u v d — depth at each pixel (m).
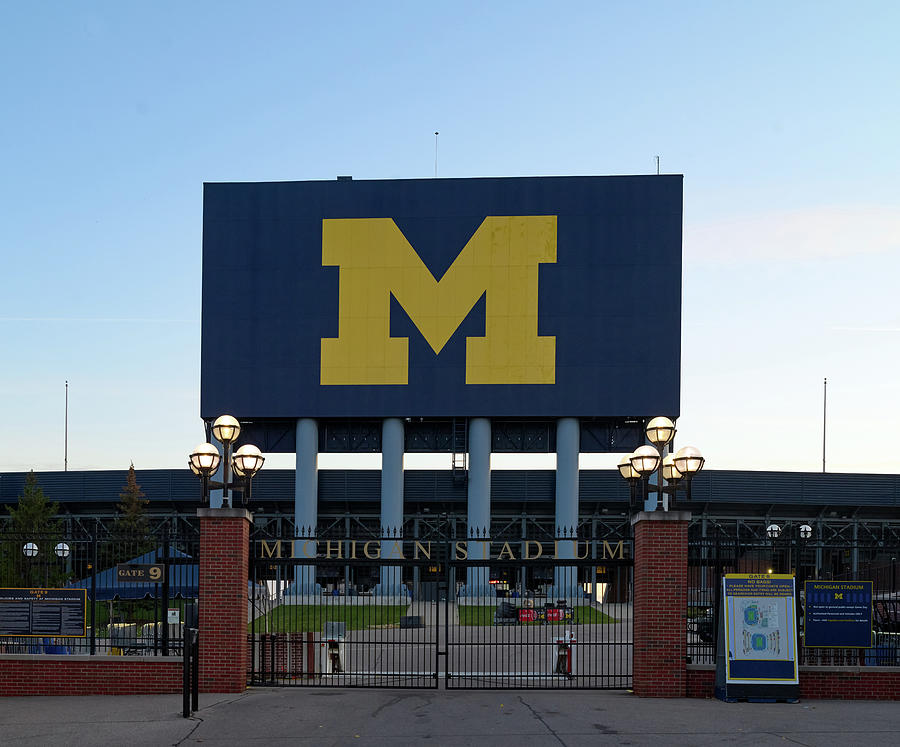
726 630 18.86
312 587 53.50
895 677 19.30
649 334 57.62
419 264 58.72
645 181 58.50
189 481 69.31
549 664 27.11
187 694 16.80
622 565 20.42
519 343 58.03
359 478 66.19
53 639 20.27
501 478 67.00
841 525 69.31
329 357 58.62
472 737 15.02
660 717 16.75
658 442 21.42
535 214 58.59
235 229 59.81
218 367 59.12
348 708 17.70
